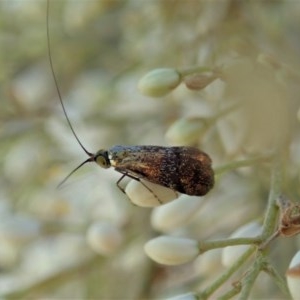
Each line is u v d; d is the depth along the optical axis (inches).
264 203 2.7
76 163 3.1
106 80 3.4
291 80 2.2
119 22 3.4
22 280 3.1
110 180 3.1
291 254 2.5
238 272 2.3
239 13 2.9
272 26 2.9
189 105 2.9
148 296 2.8
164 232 2.9
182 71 2.1
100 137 3.1
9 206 3.1
